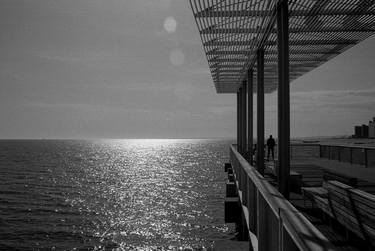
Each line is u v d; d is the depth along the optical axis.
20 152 177.62
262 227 4.21
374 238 3.58
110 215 39.19
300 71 11.23
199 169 87.31
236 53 8.86
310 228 2.00
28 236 31.36
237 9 6.12
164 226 33.72
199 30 6.96
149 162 113.88
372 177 9.38
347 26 7.10
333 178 7.55
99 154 168.75
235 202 9.12
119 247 28.20
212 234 30.48
